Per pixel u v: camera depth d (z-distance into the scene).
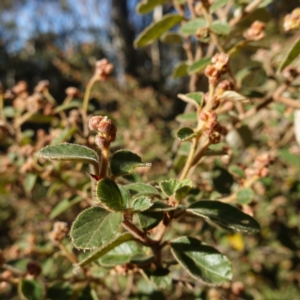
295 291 0.49
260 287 0.48
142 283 0.19
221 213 0.12
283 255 0.37
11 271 0.19
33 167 0.21
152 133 0.46
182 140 0.12
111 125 0.10
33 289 0.17
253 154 0.28
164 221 0.12
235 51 0.19
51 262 0.24
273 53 0.31
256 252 0.39
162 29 0.22
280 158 0.33
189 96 0.15
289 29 0.16
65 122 0.23
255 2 0.20
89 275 0.18
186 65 0.23
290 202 0.36
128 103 0.66
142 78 1.12
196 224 0.27
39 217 0.31
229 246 0.32
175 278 0.18
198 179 0.21
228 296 0.21
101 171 0.10
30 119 0.24
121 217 0.10
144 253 0.15
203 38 0.19
